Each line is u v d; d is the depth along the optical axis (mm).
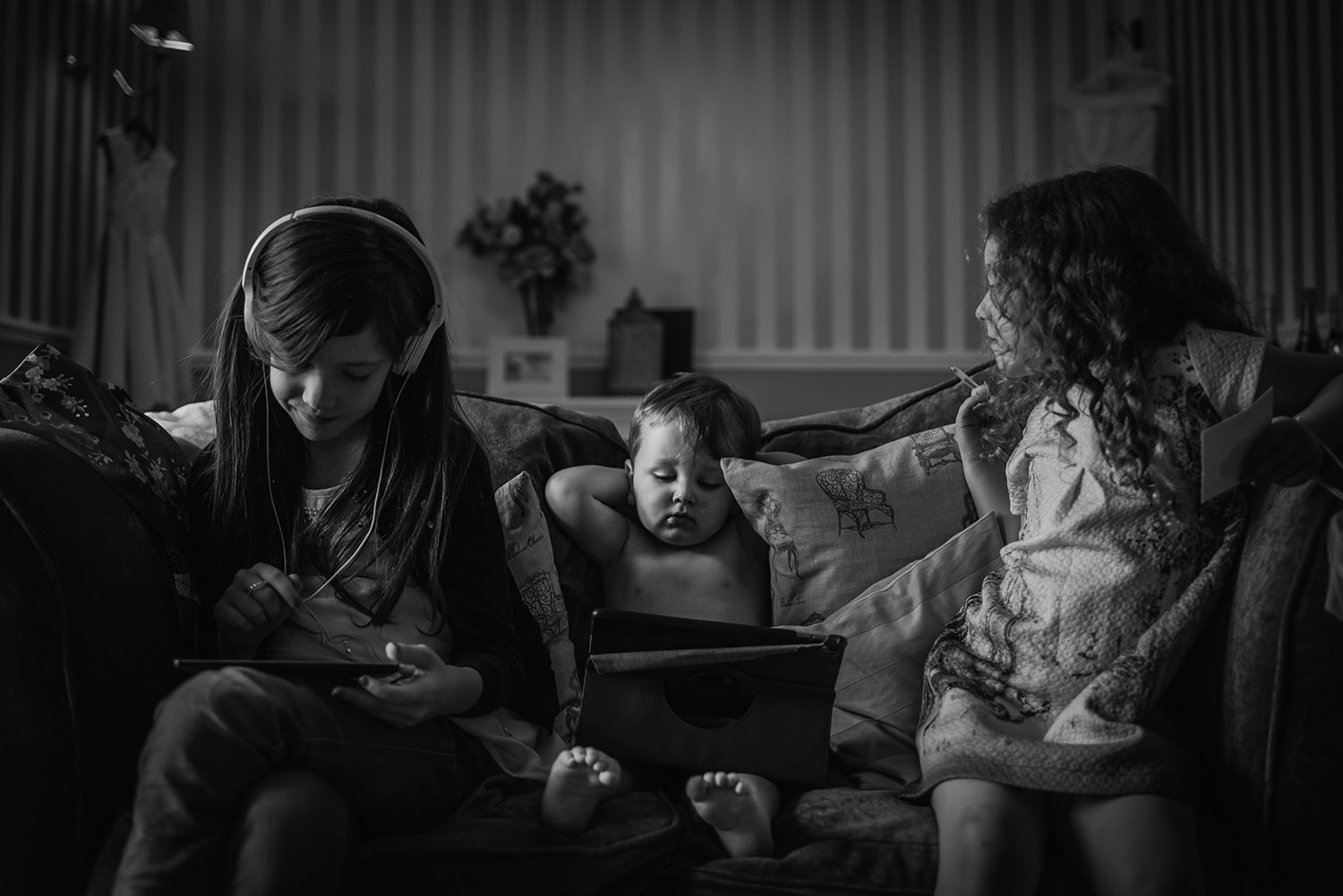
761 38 4910
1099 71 4824
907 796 1149
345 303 1086
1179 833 990
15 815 981
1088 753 1033
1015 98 4863
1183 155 4668
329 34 4832
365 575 1192
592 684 1159
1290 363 1211
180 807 914
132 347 3943
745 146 4887
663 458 1478
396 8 4863
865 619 1374
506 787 1181
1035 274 1278
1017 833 998
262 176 4770
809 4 4910
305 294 1082
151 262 4047
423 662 1072
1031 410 1380
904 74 4887
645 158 4883
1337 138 3617
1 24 3676
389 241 1163
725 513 1514
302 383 1110
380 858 1034
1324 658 1015
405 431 1243
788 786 1227
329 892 944
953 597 1376
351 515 1213
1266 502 1145
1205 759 1115
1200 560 1173
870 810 1140
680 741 1165
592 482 1532
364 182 4816
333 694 1014
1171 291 1266
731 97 4902
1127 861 975
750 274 4859
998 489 1472
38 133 3902
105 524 1102
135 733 1078
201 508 1264
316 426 1138
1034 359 1292
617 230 4867
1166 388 1218
